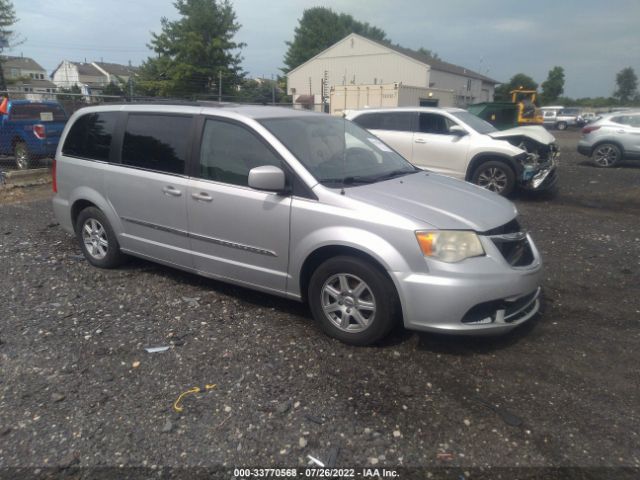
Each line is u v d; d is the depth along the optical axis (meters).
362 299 3.82
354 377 3.48
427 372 3.55
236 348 3.87
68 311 4.54
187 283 5.20
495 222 3.79
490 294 3.54
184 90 36.19
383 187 4.12
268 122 4.38
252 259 4.30
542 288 5.11
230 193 4.29
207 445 2.85
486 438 2.89
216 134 4.48
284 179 3.92
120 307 4.62
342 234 3.74
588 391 3.34
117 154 5.18
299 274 4.04
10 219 8.12
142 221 5.02
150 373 3.55
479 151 9.62
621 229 7.48
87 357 3.76
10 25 31.83
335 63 44.88
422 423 3.02
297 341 3.97
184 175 4.62
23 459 2.75
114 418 3.07
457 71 48.09
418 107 10.50
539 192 10.66
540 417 3.07
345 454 2.78
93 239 5.63
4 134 12.92
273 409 3.14
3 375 3.54
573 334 4.12
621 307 4.65
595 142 14.82
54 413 3.12
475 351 3.83
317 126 4.73
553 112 45.16
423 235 3.54
